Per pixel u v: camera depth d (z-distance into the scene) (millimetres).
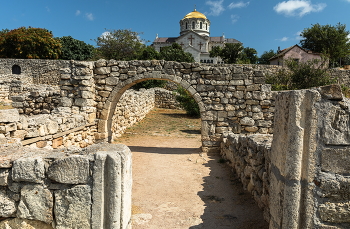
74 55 42750
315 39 41312
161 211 5539
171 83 31094
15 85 19672
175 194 6488
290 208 3154
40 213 3373
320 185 3135
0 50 34500
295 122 3061
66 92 10664
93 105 11055
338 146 3105
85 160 3207
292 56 35062
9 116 5953
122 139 13219
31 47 35281
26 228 3434
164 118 20734
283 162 3244
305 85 20641
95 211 3234
